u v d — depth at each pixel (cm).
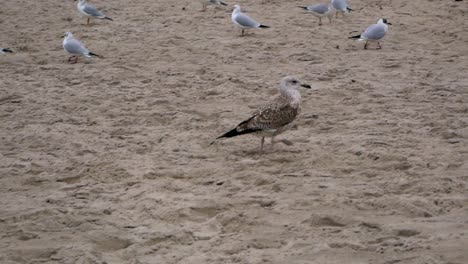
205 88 1669
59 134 1330
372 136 1274
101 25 2497
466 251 784
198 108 1507
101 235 888
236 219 919
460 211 920
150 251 839
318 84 1694
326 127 1347
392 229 863
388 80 1719
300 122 1388
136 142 1280
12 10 2814
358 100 1540
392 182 1034
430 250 795
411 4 2803
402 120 1380
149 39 2256
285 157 1177
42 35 2355
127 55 2056
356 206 951
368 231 867
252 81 1722
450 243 809
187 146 1254
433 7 2739
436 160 1129
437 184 1014
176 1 2942
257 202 980
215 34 2316
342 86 1659
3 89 1681
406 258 779
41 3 2961
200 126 1373
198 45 2159
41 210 963
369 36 2064
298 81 1192
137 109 1501
